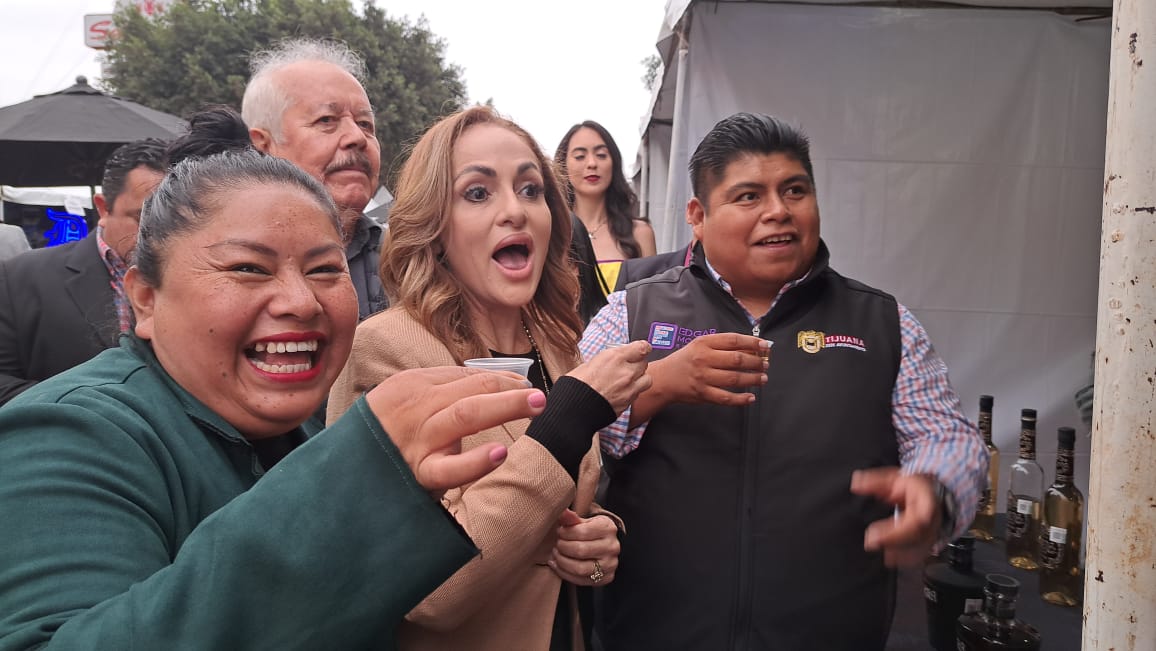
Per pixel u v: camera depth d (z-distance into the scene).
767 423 1.51
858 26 3.28
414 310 1.33
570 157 3.71
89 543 0.63
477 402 0.59
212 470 0.82
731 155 1.55
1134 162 0.76
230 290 0.79
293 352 0.84
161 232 0.82
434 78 24.69
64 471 0.67
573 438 1.08
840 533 1.46
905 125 3.34
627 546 1.58
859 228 3.41
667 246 3.32
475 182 1.36
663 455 1.55
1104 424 0.80
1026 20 3.27
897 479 1.23
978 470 1.36
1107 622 0.79
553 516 1.05
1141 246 0.76
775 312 1.60
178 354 0.82
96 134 5.80
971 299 3.44
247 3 23.31
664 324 1.68
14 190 10.96
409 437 0.61
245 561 0.56
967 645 1.50
